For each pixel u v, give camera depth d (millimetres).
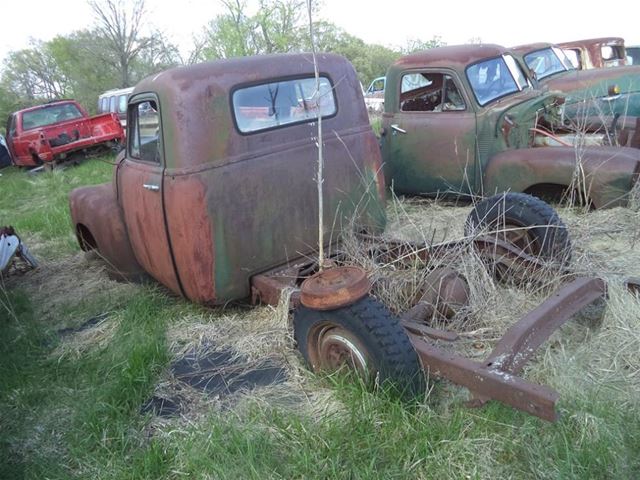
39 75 35906
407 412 2693
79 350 3924
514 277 3672
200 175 3568
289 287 3695
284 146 3869
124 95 18359
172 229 3717
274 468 2561
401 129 6574
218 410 3043
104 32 28109
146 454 2711
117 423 2973
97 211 4734
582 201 5352
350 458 2545
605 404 2668
